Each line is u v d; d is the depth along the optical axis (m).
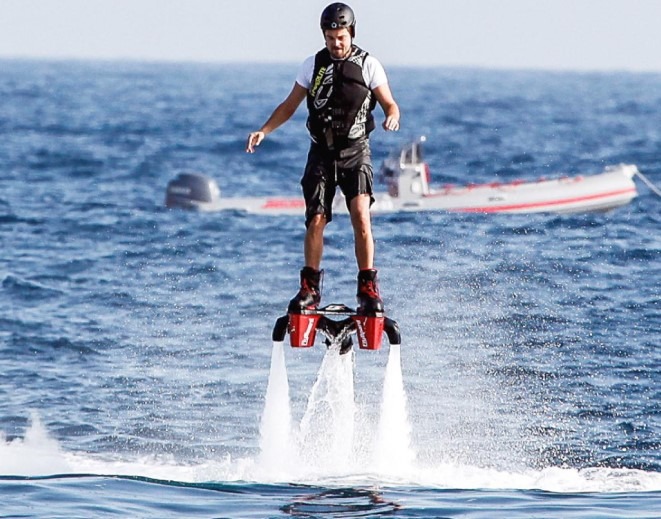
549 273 70.19
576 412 44.78
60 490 32.97
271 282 69.00
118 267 73.75
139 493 33.03
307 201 36.44
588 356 52.50
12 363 51.75
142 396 46.88
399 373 36.94
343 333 37.03
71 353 53.62
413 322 58.44
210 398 46.78
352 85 35.66
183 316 60.72
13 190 113.50
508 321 58.53
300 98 36.44
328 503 32.41
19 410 44.75
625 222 91.44
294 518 30.64
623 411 44.84
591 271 70.94
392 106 35.19
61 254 78.06
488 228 87.38
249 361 52.41
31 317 60.03
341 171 36.28
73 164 147.50
